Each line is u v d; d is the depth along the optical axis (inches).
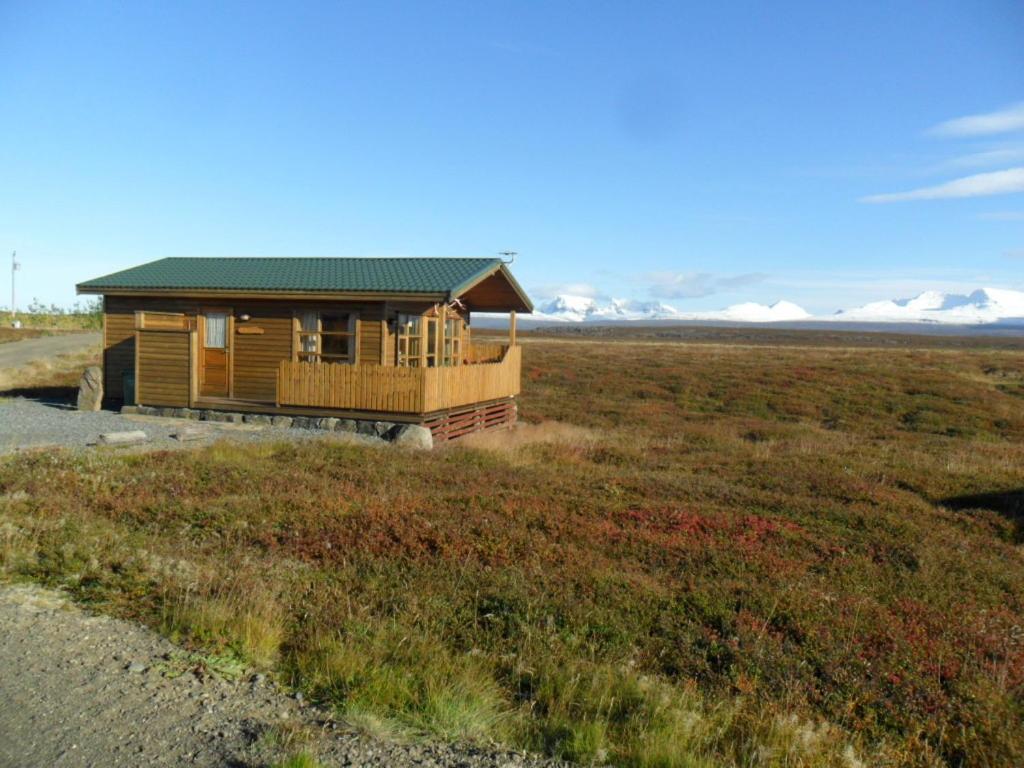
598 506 438.6
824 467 628.4
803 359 1873.8
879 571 358.0
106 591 266.7
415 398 653.9
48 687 194.1
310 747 173.5
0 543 301.9
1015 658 267.0
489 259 768.3
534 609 277.4
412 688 211.5
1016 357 2042.3
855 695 235.5
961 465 659.4
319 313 719.1
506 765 175.5
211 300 751.1
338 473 499.2
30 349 1718.8
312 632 245.1
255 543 350.0
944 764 203.8
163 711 187.0
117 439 589.6
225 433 647.1
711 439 815.7
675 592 309.1
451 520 385.1
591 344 2901.1
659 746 186.1
